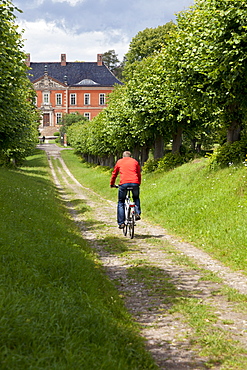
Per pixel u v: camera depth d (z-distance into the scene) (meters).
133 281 6.99
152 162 29.38
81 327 3.96
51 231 9.88
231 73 14.46
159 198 17.77
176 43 18.75
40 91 121.69
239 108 18.11
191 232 11.79
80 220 15.49
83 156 77.38
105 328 4.12
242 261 8.20
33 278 5.42
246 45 13.70
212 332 4.59
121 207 11.47
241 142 17.77
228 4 13.30
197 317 5.11
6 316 3.66
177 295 6.14
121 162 11.39
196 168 20.78
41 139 116.06
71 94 121.94
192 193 15.94
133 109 27.09
